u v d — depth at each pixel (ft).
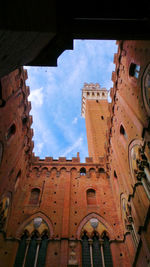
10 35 23.48
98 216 74.64
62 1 32.78
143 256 48.47
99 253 63.36
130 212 60.54
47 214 73.92
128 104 62.75
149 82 48.24
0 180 57.11
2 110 55.36
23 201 79.00
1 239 61.21
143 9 35.55
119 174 73.92
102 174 94.38
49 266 57.67
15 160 70.03
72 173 94.43
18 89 68.49
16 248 62.80
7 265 57.52
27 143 86.89
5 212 64.03
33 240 66.08
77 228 69.77
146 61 49.70
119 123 73.46
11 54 28.07
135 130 56.65
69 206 76.95
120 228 70.44
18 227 68.90
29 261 60.18
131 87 60.39
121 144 71.00
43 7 24.30
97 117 164.86
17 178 77.71
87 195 85.20
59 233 67.46
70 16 34.40
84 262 60.64
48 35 28.53
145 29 37.45
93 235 68.44
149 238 45.70
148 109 48.91
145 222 47.75
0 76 32.35
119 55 70.18
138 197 53.06
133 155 58.44
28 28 24.48
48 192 83.25
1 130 55.57
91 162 100.68
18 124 71.26
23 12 22.47
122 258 61.36
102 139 135.23
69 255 60.29
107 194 84.43
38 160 100.17
